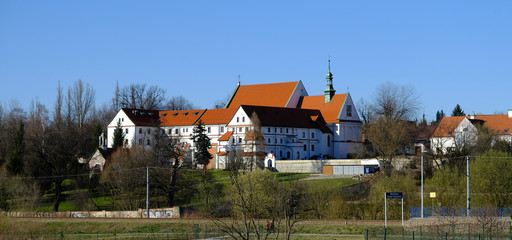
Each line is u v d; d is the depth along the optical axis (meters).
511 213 104.06
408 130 197.75
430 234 93.75
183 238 97.75
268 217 107.50
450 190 133.62
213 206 125.31
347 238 95.62
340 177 171.25
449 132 194.88
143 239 97.81
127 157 165.25
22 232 99.44
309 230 102.81
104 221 109.88
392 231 98.19
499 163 129.88
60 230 105.94
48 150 165.38
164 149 164.12
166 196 147.12
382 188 128.12
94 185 166.50
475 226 94.88
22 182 149.00
